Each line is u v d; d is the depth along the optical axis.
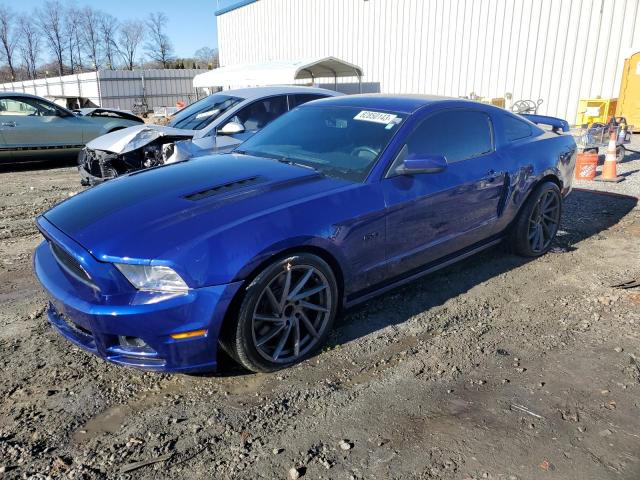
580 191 7.45
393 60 20.66
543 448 2.38
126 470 2.26
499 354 3.18
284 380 2.92
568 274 4.45
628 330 3.46
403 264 3.57
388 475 2.22
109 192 3.28
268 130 4.39
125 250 2.59
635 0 13.98
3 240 5.50
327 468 2.26
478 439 2.44
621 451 2.36
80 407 2.68
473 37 17.64
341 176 3.42
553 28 15.63
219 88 29.44
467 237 4.05
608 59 14.75
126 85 37.00
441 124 3.90
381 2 20.61
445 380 2.91
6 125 9.78
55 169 10.54
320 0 23.47
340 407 2.68
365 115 3.93
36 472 2.24
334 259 3.11
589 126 9.95
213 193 3.09
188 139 6.48
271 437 2.46
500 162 4.22
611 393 2.79
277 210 2.90
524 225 4.59
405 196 3.44
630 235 5.48
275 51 26.95
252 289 2.73
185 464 2.29
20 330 3.47
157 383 2.89
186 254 2.59
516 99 16.88
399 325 3.53
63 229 2.88
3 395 2.77
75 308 2.64
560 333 3.44
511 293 4.06
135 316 2.52
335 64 18.55
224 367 3.04
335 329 3.47
